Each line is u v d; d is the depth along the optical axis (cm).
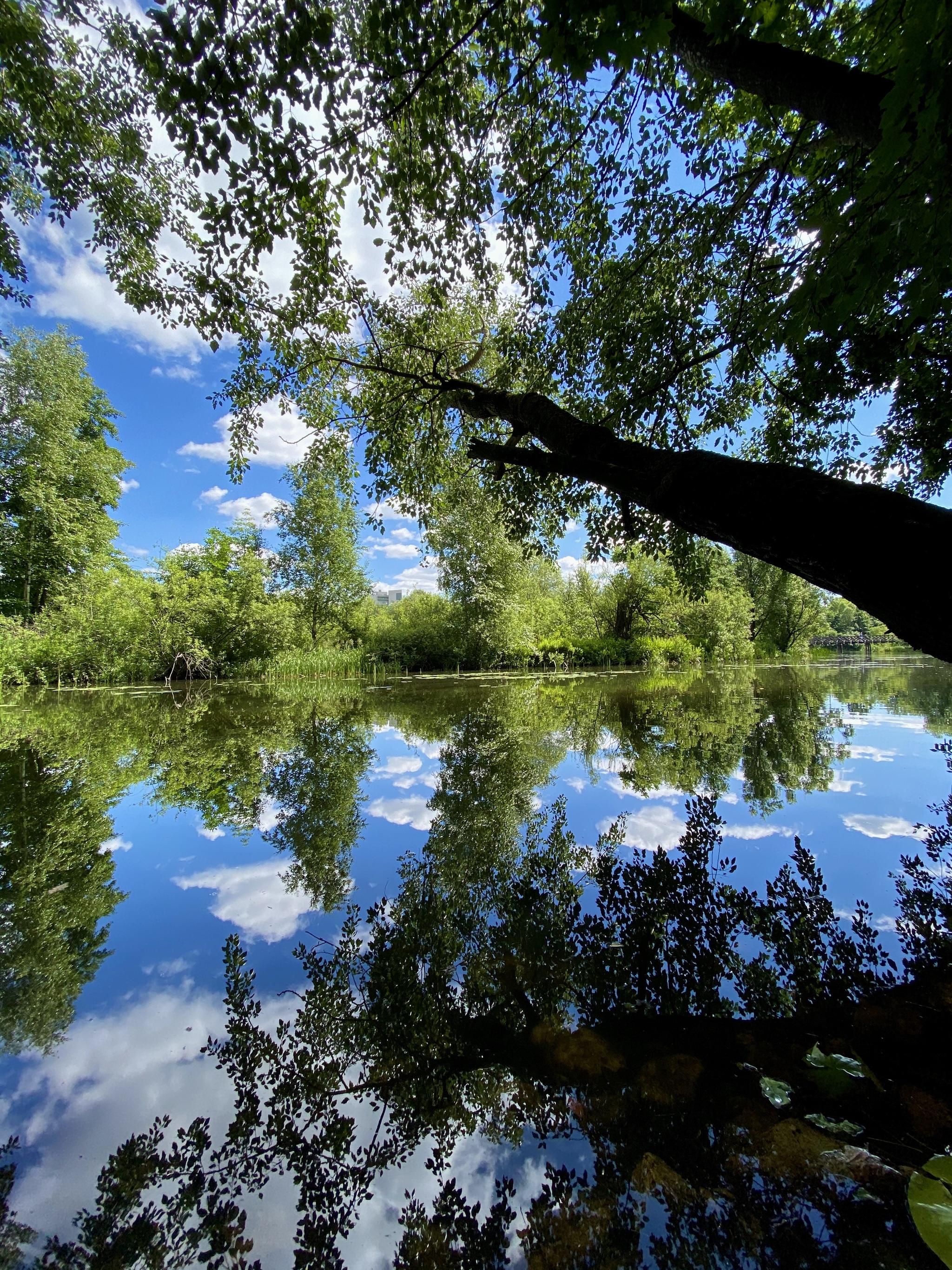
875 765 516
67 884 302
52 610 1520
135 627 1509
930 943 223
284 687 1420
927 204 147
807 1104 139
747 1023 178
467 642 1800
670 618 2327
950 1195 107
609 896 279
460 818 404
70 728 795
